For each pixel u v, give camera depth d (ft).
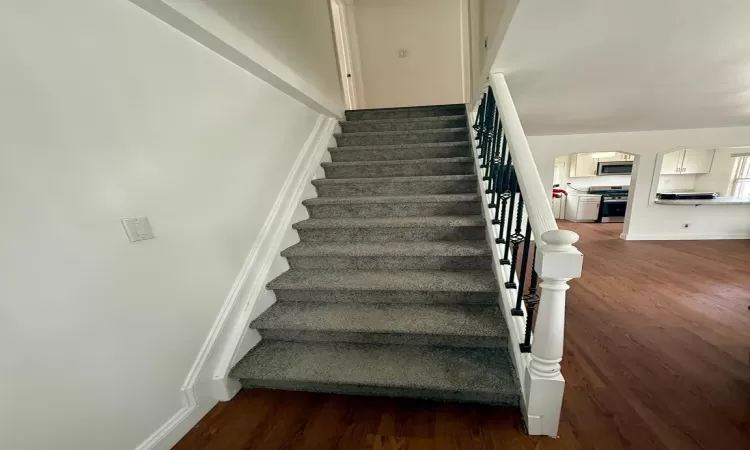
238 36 5.03
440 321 5.04
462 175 7.75
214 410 4.57
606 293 8.41
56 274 2.80
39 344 2.68
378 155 9.06
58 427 2.82
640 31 4.06
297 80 7.20
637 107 8.60
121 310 3.38
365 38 15.65
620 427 3.99
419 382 4.29
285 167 7.23
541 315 3.49
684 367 5.19
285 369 4.75
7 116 2.47
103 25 3.21
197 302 4.47
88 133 3.07
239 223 5.49
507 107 5.10
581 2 3.42
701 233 14.78
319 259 6.51
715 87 6.64
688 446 3.71
